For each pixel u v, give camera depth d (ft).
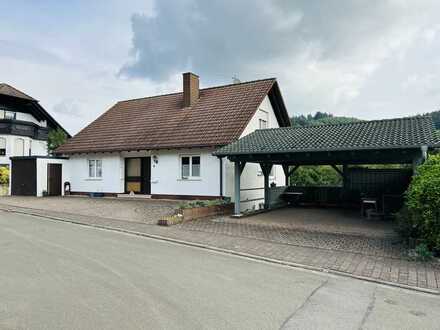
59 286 18.66
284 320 15.02
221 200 51.31
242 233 35.06
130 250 27.48
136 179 70.38
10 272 20.99
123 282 19.49
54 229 36.19
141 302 16.62
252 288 19.12
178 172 61.77
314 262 24.76
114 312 15.42
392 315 15.84
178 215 41.55
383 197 46.96
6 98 116.47
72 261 23.67
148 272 21.54
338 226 39.55
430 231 25.84
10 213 48.42
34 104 122.83
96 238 31.94
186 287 18.95
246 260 25.43
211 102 69.56
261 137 48.88
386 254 26.89
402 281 20.68
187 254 26.76
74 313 15.23
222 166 56.44
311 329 14.23
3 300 16.63
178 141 60.44
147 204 56.18
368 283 20.59
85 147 73.15
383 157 42.22
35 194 73.31
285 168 66.28
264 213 51.72
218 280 20.39
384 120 45.50
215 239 32.12
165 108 75.72
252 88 68.49
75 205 56.03
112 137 72.49
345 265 23.98
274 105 73.15
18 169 76.79
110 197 69.97
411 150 35.22
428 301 17.75
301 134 46.39
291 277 21.39
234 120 59.77
